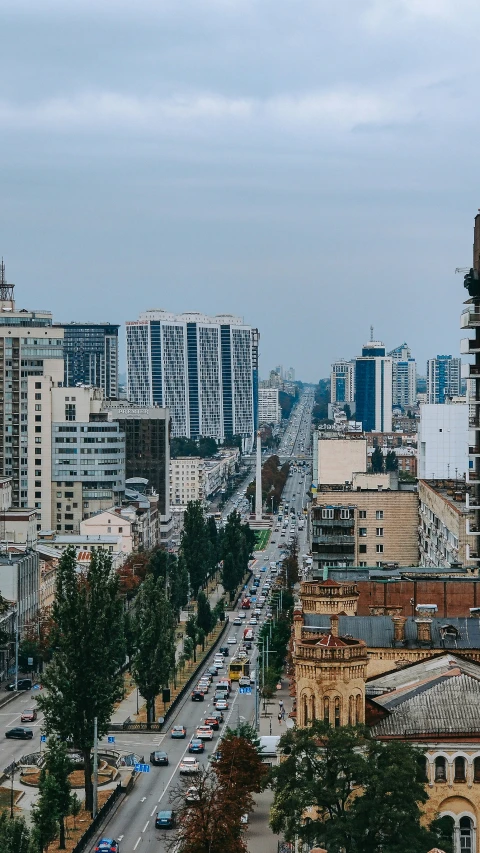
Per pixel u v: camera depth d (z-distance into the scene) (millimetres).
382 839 169750
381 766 173500
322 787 174500
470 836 184750
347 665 186125
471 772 184625
